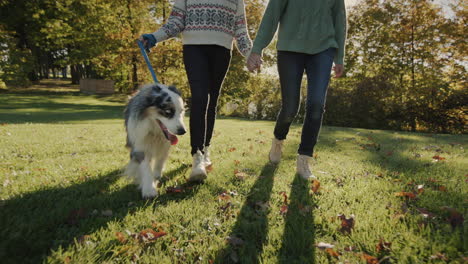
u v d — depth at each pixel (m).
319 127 2.93
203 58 2.95
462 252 1.55
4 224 1.83
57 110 14.64
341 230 1.83
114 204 2.29
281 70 3.03
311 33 2.86
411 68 14.72
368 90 12.45
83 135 6.20
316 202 2.33
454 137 7.64
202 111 2.86
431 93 11.88
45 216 1.98
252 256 1.59
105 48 21.73
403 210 2.12
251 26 19.31
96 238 1.74
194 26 2.90
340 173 3.21
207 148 3.43
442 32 13.93
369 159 4.02
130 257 1.56
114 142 5.24
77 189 2.60
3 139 5.29
